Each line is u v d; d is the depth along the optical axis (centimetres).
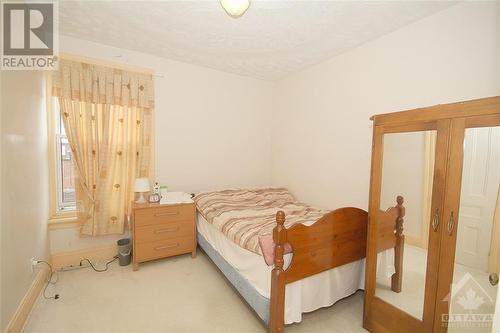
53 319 173
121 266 255
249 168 366
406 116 142
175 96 303
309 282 168
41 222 214
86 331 163
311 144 308
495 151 113
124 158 270
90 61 251
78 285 217
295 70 321
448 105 124
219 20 207
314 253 164
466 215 120
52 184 245
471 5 171
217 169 339
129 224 281
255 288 168
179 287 218
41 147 219
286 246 152
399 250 152
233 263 194
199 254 288
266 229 188
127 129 270
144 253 248
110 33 235
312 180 306
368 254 166
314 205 303
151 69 285
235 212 240
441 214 127
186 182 318
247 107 357
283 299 148
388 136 156
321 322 175
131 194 277
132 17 206
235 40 242
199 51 271
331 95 279
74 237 257
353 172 254
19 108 169
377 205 161
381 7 183
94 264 259
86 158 251
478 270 118
